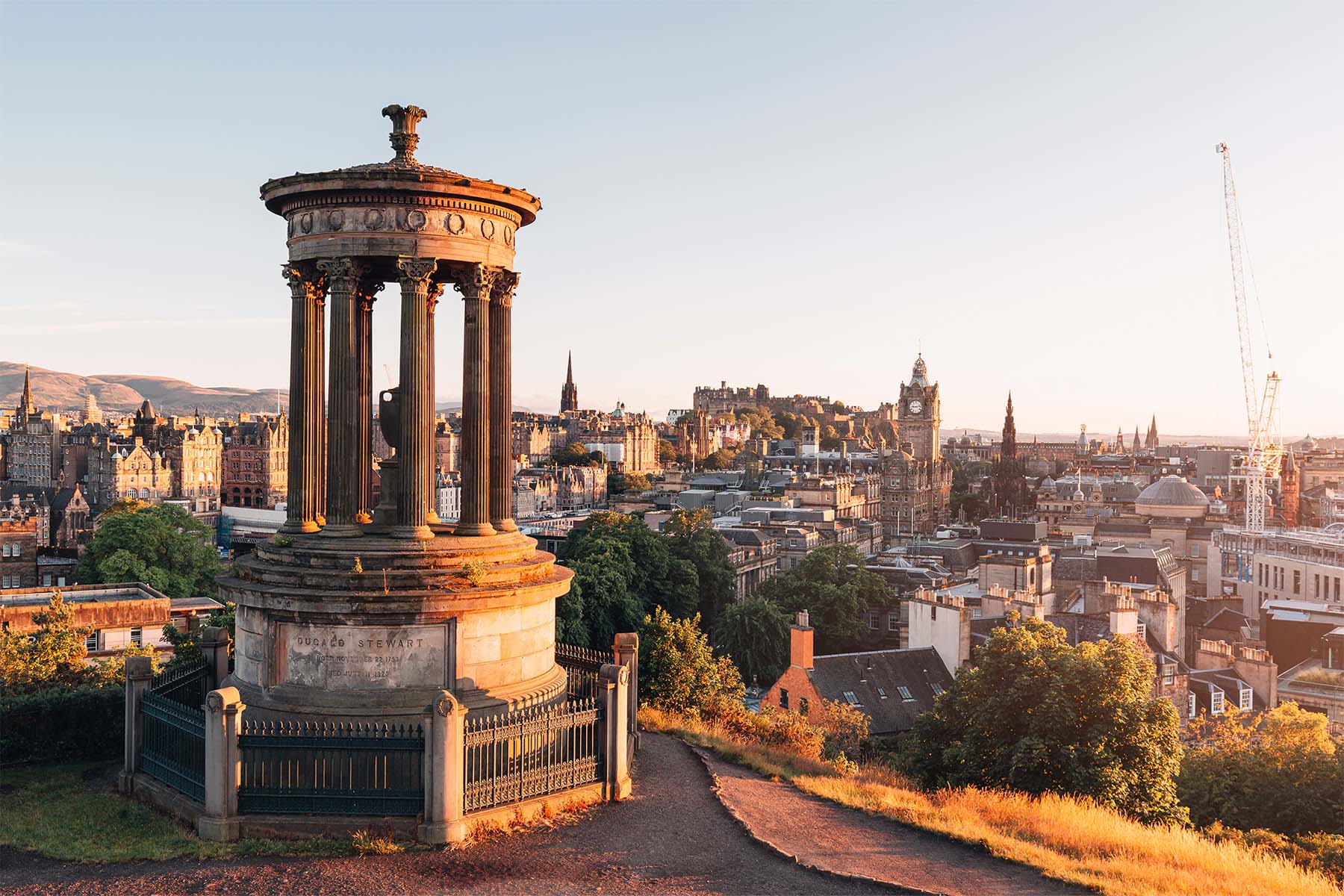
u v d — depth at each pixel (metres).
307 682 30.36
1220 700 99.44
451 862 25.23
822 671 94.06
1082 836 32.41
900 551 194.50
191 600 103.81
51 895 23.14
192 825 27.31
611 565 134.62
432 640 30.53
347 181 31.03
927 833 30.47
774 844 27.95
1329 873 40.97
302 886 23.72
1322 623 117.94
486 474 33.50
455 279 35.16
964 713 51.59
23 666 55.06
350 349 31.70
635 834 27.81
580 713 29.80
